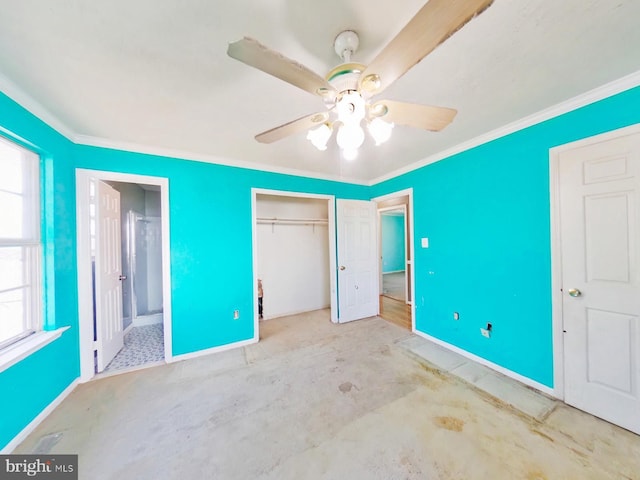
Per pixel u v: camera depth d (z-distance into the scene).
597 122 1.65
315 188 3.54
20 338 1.69
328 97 1.14
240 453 1.45
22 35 1.12
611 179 1.61
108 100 1.67
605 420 1.63
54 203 1.92
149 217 4.05
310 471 1.32
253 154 2.74
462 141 2.49
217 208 2.85
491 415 1.71
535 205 1.99
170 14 1.04
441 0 0.64
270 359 2.60
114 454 1.45
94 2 0.98
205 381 2.20
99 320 2.39
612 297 1.61
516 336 2.14
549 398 1.88
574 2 1.01
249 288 3.03
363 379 2.18
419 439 1.52
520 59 1.34
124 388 2.11
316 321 3.81
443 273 2.83
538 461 1.35
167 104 1.73
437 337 2.93
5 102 1.47
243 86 1.54
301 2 0.99
